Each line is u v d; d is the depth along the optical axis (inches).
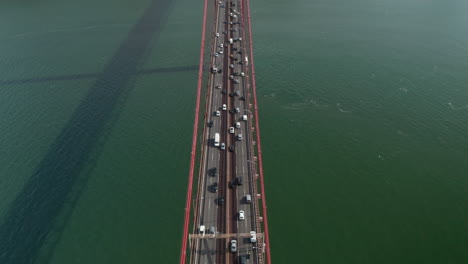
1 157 4562.0
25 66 6712.6
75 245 3567.9
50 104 5590.6
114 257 3472.0
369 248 3533.5
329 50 7406.5
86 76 6382.9
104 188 4148.6
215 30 6919.3
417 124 5265.8
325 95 5925.2
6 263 3432.6
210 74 5442.9
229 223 3142.2
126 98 5733.3
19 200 4015.8
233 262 2832.2
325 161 4566.9
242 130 4279.0
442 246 3572.8
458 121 5319.9
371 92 6008.9
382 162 4589.1
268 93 5959.6
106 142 4808.1
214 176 3612.2
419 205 4005.9
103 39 7839.6
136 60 6929.1
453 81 6289.4
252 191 3452.3
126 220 3799.2
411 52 7303.2
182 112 5378.9
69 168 4409.5
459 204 4035.4
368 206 3973.9
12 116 5305.1
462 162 4611.2
